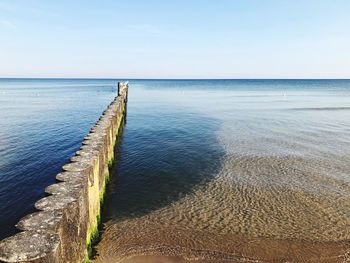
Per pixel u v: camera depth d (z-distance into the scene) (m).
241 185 7.60
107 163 7.41
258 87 79.31
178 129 15.17
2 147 11.19
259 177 8.16
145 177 8.17
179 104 29.14
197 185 7.62
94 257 4.45
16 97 38.16
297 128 15.39
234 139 12.79
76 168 4.21
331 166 9.06
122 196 6.92
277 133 14.09
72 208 3.08
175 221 5.72
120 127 14.21
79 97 39.25
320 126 15.94
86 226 3.88
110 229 5.36
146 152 10.66
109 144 8.35
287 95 43.31
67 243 2.97
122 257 4.49
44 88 68.00
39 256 2.09
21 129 14.93
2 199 6.71
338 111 22.16
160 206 6.41
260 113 21.58
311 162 9.46
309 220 5.81
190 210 6.22
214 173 8.49
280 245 4.93
